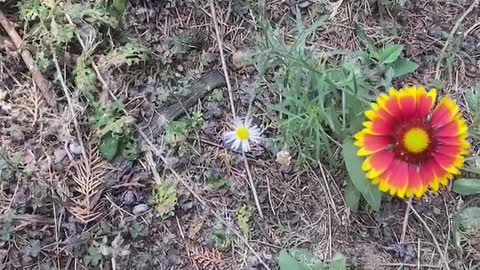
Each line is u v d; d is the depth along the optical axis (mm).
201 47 427
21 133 394
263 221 388
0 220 372
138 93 408
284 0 440
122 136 391
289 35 432
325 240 386
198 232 383
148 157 394
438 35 438
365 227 389
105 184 387
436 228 391
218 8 437
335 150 396
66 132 394
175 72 419
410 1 446
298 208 392
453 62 432
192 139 403
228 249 381
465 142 354
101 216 381
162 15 431
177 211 387
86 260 369
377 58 414
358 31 434
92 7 421
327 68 418
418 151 351
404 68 419
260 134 403
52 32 406
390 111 355
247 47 427
